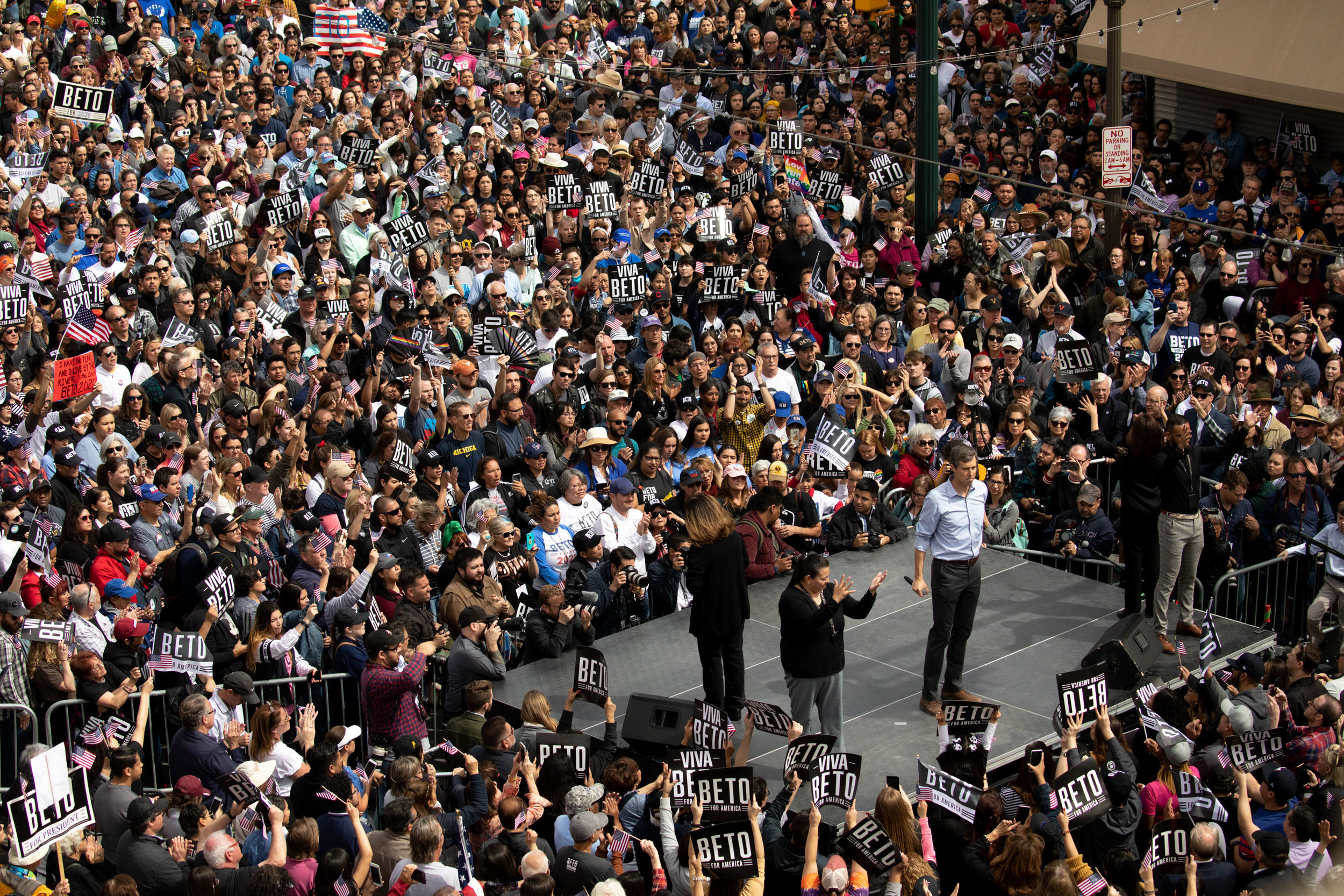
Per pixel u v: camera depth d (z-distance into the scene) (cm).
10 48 3709
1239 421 2627
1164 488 2028
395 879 1436
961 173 3719
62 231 2958
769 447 2523
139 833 1483
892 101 4284
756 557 2261
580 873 1494
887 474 2539
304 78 3897
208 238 2852
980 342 3006
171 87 3662
